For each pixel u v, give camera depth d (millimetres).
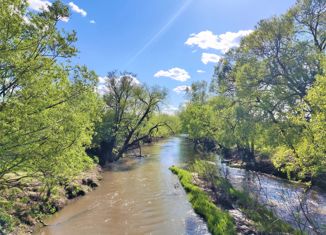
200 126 57250
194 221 21188
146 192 29703
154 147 75750
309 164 18359
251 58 30953
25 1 10391
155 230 19578
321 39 28062
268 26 29250
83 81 13352
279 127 25703
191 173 37562
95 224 20578
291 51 27562
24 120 10656
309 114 19250
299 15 28594
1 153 10445
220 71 45312
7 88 11078
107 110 52281
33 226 19031
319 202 22859
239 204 23312
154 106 57250
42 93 11797
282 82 28156
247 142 41406
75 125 13195
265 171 37750
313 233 16438
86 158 21562
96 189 30938
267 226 17000
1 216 14555
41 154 11977
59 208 23188
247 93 30141
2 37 9797
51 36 11375
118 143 60188
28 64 10375
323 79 14422
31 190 21984
